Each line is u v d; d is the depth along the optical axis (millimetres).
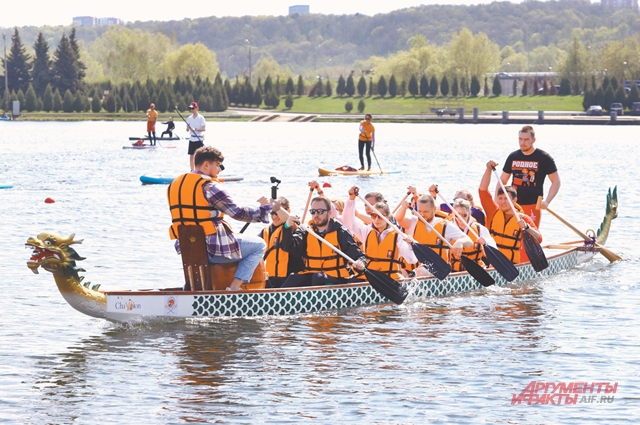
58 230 27188
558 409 12305
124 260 22531
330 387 13156
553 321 17172
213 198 16484
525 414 12133
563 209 34031
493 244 20266
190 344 15312
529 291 20188
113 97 198500
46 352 14773
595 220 31047
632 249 25641
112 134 110375
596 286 20750
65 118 181125
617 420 11953
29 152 70062
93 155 66625
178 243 17625
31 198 35906
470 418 11969
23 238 25625
